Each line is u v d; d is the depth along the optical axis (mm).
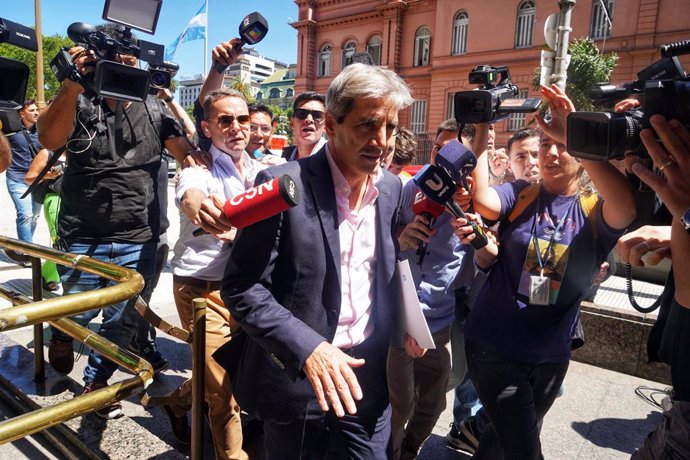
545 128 2006
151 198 3014
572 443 3141
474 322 2170
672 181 1212
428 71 27172
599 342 4266
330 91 1649
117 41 2523
